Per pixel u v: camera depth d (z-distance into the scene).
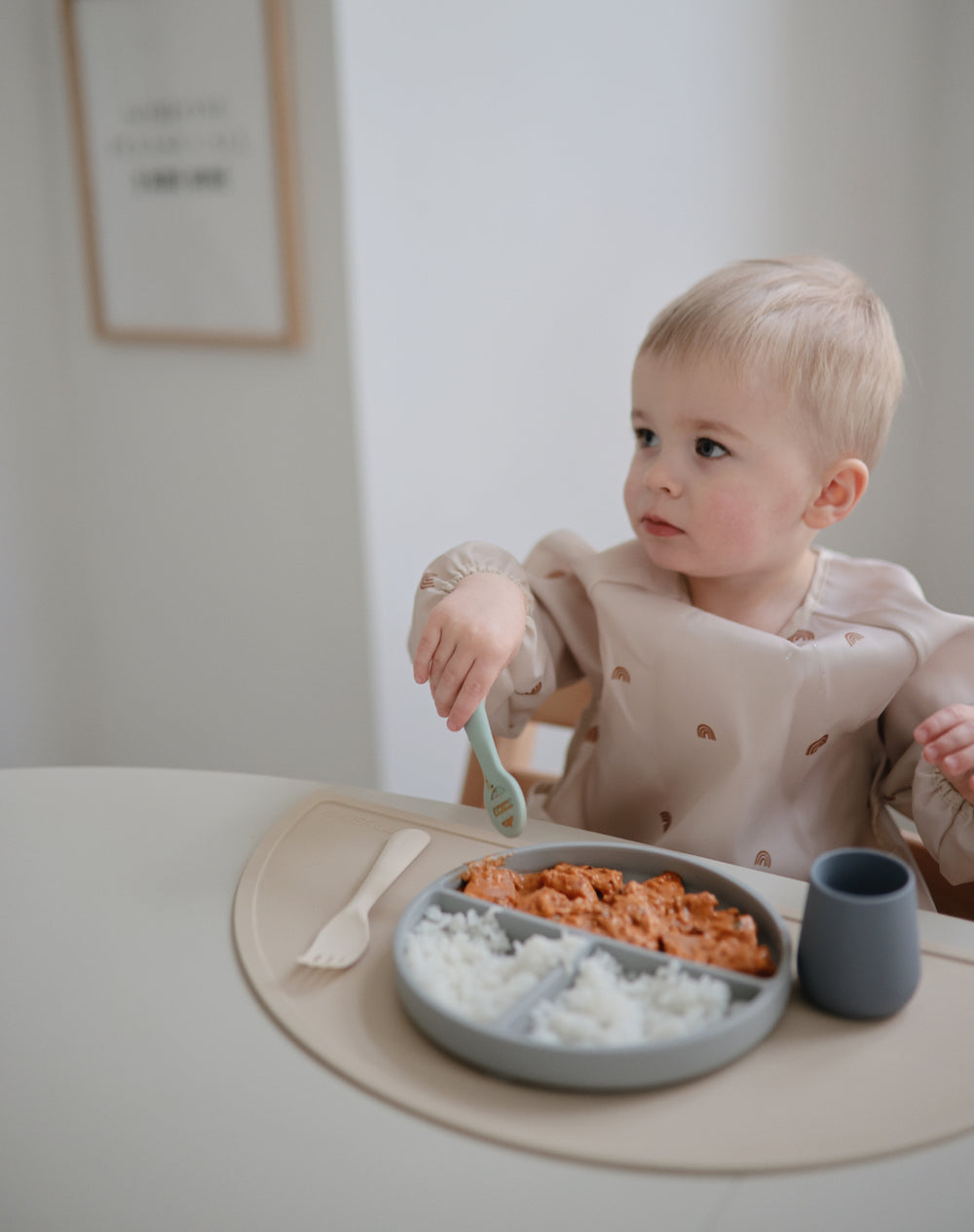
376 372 1.52
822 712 0.81
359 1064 0.52
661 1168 0.46
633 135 1.75
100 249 1.67
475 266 1.62
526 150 1.64
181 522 1.75
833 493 0.83
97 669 1.93
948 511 1.86
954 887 0.88
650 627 0.84
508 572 0.87
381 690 1.64
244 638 1.74
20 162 1.66
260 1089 0.51
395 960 0.56
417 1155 0.47
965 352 1.77
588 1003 0.53
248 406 1.61
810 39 1.74
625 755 0.88
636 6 1.70
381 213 1.48
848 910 0.53
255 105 1.46
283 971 0.59
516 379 1.73
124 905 0.66
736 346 0.77
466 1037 0.51
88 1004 0.57
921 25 1.67
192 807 0.77
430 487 1.65
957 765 0.69
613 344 1.85
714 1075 0.51
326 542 1.60
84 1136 0.49
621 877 0.64
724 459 0.80
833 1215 0.44
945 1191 0.45
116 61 1.56
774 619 0.88
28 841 0.73
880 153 1.76
